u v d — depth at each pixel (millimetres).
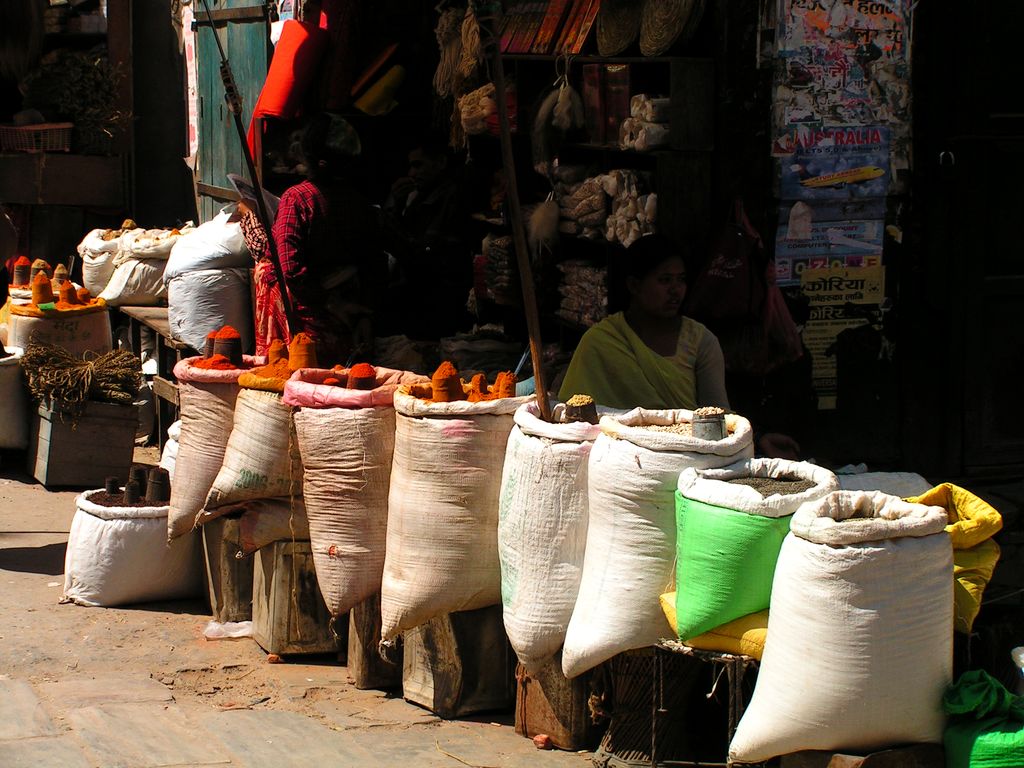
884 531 3080
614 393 4789
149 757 3850
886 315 5816
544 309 7000
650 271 4730
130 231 9508
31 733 4027
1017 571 5137
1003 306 6055
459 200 7930
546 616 3896
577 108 6457
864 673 3072
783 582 3186
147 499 5727
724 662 3461
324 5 7832
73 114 11422
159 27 12031
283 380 4797
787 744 3180
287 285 6562
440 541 4180
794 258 5648
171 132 12117
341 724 4293
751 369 5355
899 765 3143
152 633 5262
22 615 5426
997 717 3145
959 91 5758
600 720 4012
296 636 4934
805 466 3621
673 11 5582
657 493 3619
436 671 4395
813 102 5539
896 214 5766
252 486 4824
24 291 8844
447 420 4148
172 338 8047
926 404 5957
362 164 8320
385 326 8242
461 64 7133
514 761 3977
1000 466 6121
